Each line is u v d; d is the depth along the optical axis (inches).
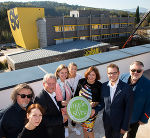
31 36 1445.6
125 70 201.0
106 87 89.5
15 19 1481.3
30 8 1359.5
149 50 218.4
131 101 81.0
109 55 191.8
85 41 1220.5
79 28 1330.0
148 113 88.1
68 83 109.6
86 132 108.5
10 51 1678.2
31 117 58.9
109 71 82.4
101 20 1434.5
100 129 121.4
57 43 1266.0
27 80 114.3
